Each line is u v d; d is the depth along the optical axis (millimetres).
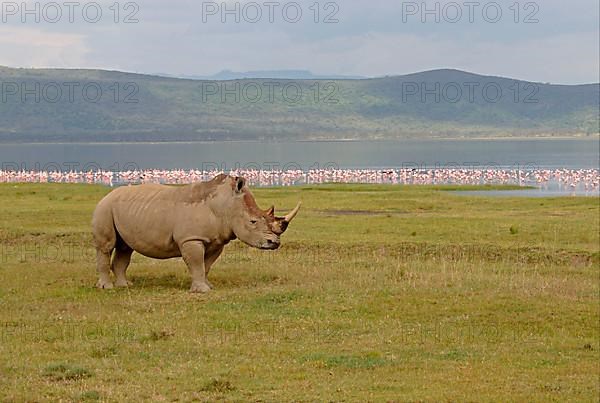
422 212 68562
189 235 34219
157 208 34562
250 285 35562
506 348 27188
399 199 78562
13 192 82688
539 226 54625
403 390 22188
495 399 21594
